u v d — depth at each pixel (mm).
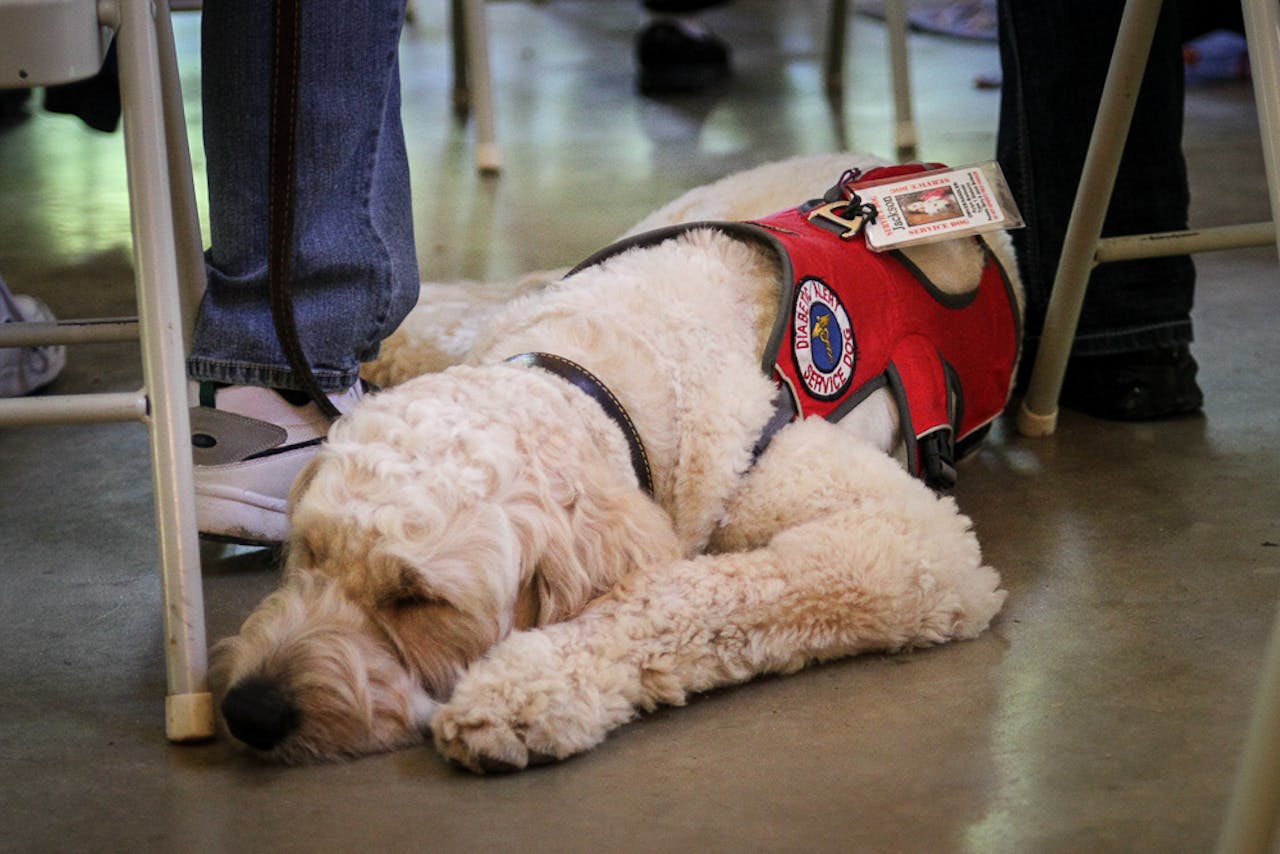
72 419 1560
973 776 1411
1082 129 2418
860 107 4836
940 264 2080
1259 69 1435
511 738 1429
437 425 1524
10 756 1533
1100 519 2053
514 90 5312
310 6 1861
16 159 4430
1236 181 3754
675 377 1720
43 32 1448
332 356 2018
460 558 1459
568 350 1701
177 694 1550
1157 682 1584
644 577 1567
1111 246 2207
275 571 1999
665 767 1456
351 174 1976
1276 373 2590
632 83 5379
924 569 1642
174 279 1607
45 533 2139
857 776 1421
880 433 1892
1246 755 1142
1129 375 2426
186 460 1581
